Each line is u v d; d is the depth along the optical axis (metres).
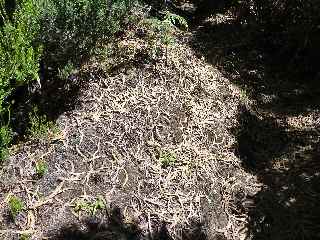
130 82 1.79
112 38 1.90
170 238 1.36
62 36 1.62
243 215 1.53
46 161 1.45
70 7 1.65
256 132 1.90
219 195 1.55
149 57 1.91
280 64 2.43
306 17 2.32
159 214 1.40
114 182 1.44
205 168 1.60
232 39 2.61
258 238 1.46
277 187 1.65
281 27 2.54
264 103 2.12
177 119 1.73
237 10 2.87
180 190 1.49
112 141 1.56
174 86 1.85
